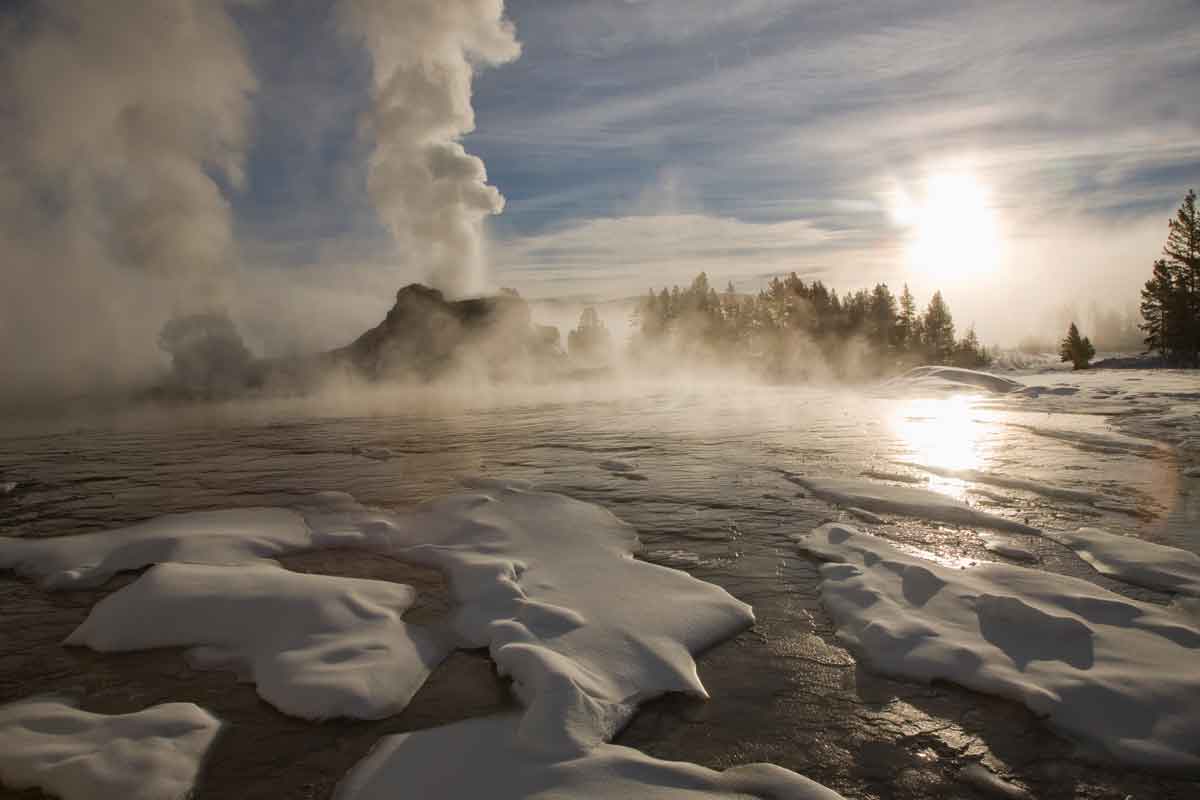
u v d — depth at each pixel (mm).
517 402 28266
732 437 13938
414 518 7504
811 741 3359
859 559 5848
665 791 2941
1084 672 3795
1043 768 3111
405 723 3598
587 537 6625
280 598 4926
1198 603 4738
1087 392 21062
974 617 4547
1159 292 47969
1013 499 7828
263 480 10281
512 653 4086
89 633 4699
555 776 3045
